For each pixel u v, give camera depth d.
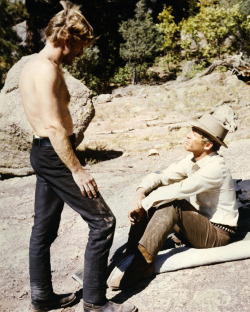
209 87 13.73
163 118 11.23
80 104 7.08
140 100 13.65
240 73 14.16
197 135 2.55
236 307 2.23
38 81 2.02
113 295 2.58
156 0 21.78
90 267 2.23
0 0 16.69
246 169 4.92
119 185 5.28
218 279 2.50
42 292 2.45
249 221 3.25
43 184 2.30
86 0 21.31
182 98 13.17
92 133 10.30
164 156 7.42
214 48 18.20
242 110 10.88
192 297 2.39
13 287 3.03
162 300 2.42
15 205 4.97
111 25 21.58
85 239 3.68
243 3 16.89
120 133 10.09
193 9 20.75
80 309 2.54
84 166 7.15
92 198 2.16
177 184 2.53
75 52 2.20
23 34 20.70
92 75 17.80
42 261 2.41
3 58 16.80
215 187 2.56
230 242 2.78
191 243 2.69
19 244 3.78
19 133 6.31
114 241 3.47
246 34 17.36
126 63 18.92
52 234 2.42
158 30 18.59
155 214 2.52
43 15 20.44
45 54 2.12
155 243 2.47
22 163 6.51
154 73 18.58
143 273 2.59
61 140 2.02
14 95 6.47
